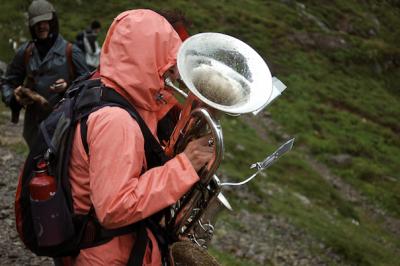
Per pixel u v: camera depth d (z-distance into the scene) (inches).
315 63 1460.4
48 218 103.7
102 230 104.7
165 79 111.5
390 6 2134.6
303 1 1820.9
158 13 117.7
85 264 105.7
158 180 100.1
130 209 97.1
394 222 807.1
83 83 110.9
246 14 1518.2
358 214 763.4
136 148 100.6
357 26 1841.8
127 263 104.7
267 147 824.9
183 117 108.3
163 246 112.7
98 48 583.5
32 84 202.8
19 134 443.8
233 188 535.5
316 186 744.3
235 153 715.4
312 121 1104.8
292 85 1284.4
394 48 1729.8
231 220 460.1
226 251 393.1
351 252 506.6
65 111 106.7
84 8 1202.0
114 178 97.7
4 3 1014.4
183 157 102.6
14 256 228.1
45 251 107.7
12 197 302.0
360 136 1120.8
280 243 457.7
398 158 1079.0
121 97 104.5
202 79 108.5
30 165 108.6
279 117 1060.5
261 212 512.4
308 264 441.7
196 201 110.7
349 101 1317.7
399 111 1380.4
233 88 109.3
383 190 895.7
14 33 936.3
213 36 115.5
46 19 198.5
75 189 105.7
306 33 1583.4
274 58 1391.5
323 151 987.9
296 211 561.6
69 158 105.0
